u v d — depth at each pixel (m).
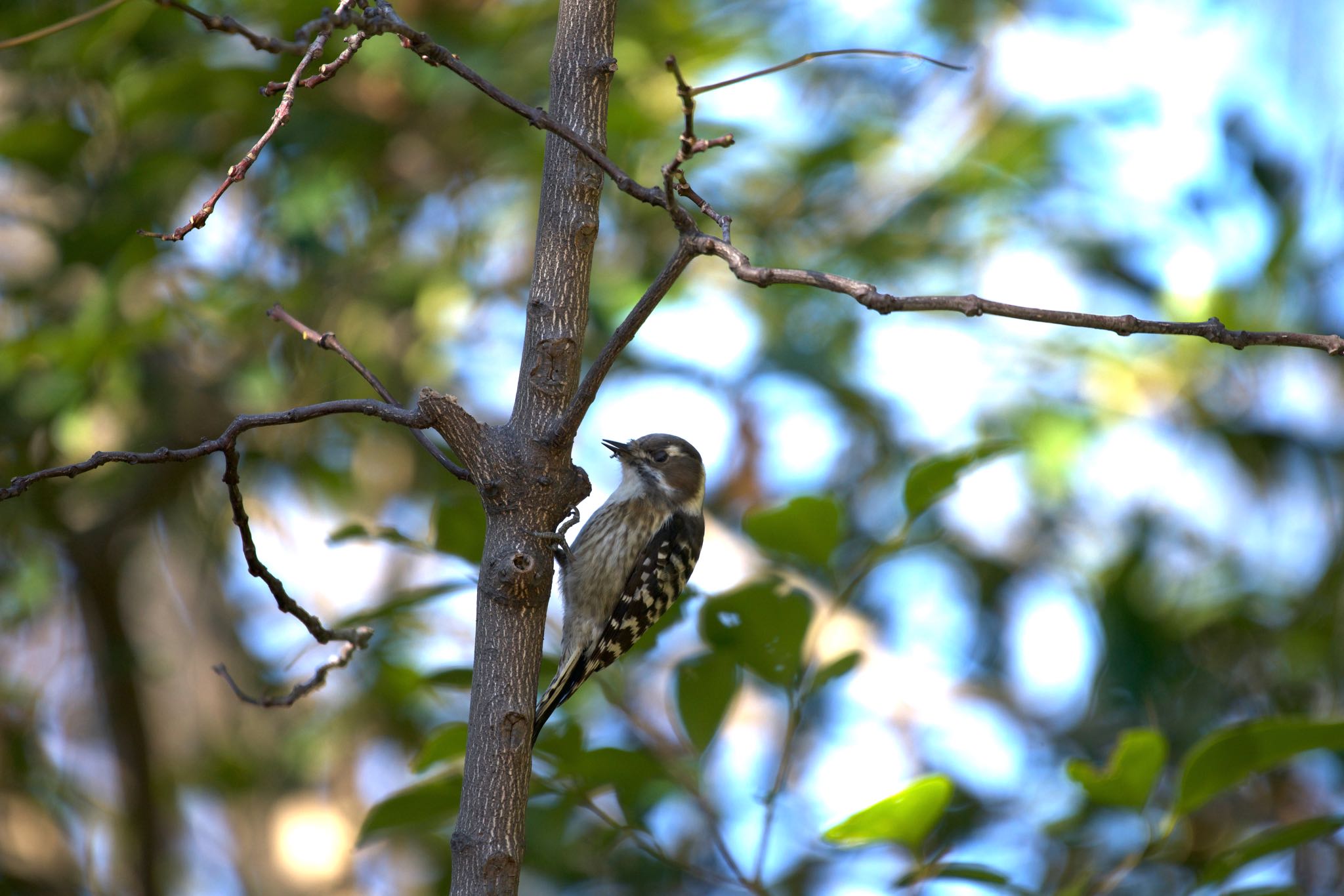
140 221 11.47
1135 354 11.97
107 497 13.06
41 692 15.04
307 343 12.76
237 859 16.34
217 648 16.69
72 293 13.60
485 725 5.36
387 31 5.02
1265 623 11.69
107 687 14.82
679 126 12.38
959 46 13.73
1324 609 11.45
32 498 12.57
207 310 12.38
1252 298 11.56
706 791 8.36
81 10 11.47
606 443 10.50
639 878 10.88
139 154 12.06
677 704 7.42
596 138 5.84
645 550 9.80
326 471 13.51
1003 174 13.08
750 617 7.22
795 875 10.79
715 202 12.89
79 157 12.32
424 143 12.94
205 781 16.08
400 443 14.01
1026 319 4.85
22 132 11.70
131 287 12.60
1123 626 11.21
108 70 11.83
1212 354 11.68
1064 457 11.70
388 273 12.58
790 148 13.38
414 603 7.78
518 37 11.65
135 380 12.23
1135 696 11.08
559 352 5.68
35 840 14.43
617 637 9.41
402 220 12.88
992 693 13.55
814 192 13.51
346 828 15.85
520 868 5.29
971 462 7.46
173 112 11.38
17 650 16.09
